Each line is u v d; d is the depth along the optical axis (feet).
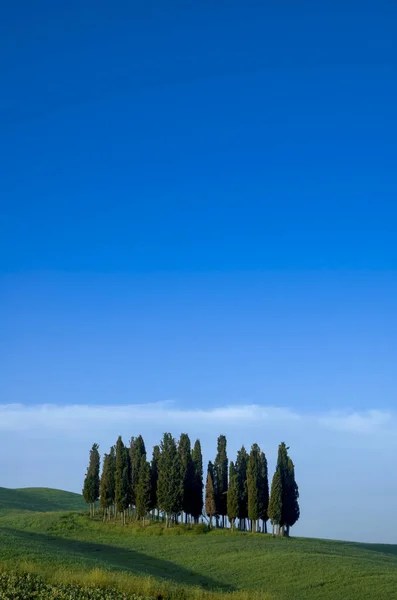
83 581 113.29
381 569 191.42
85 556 195.72
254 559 211.61
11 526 309.63
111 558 225.15
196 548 242.58
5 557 154.81
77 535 287.89
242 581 187.42
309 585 176.14
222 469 327.88
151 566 211.61
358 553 248.93
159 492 299.99
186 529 297.53
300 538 312.09
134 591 111.34
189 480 313.53
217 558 220.43
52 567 140.77
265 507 302.86
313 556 209.56
